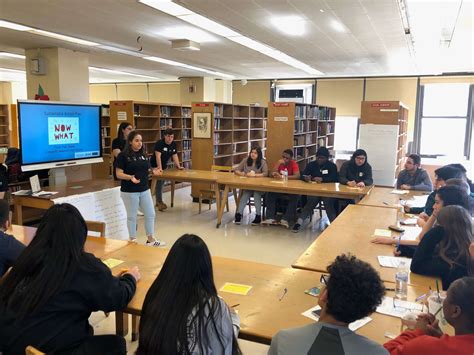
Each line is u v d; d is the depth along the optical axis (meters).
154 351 1.33
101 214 4.79
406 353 1.35
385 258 2.65
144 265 2.44
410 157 5.62
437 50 7.32
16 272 1.64
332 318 1.25
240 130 9.15
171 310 1.35
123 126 5.70
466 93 10.21
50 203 4.24
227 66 9.87
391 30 5.82
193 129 7.62
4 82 14.85
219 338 1.39
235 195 6.89
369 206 4.37
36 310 1.57
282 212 6.52
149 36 6.55
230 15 5.17
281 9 4.87
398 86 10.75
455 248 2.27
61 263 1.62
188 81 12.18
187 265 1.41
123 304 1.82
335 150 11.58
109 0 4.59
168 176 6.22
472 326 1.29
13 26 5.87
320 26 5.68
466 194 2.82
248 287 2.14
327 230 3.35
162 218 6.42
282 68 10.02
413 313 1.78
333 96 11.47
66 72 7.72
